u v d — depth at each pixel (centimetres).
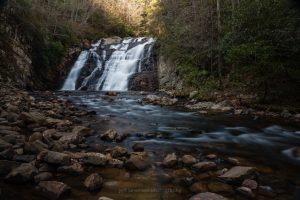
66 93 1941
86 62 2716
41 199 400
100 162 544
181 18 2181
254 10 1348
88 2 3769
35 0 2655
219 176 505
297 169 578
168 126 991
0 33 1831
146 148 693
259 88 1558
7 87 1634
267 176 534
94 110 1266
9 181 444
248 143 792
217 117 1198
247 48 1293
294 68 1295
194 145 748
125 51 2930
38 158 526
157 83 2480
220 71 1830
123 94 1995
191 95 1764
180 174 517
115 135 758
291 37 1195
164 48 2441
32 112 962
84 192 432
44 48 2308
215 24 1986
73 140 685
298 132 938
